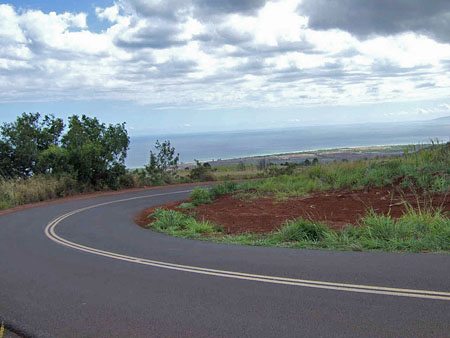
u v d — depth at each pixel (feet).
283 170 114.52
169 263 30.35
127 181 118.52
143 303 21.57
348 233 36.40
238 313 19.27
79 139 110.11
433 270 23.93
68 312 20.86
